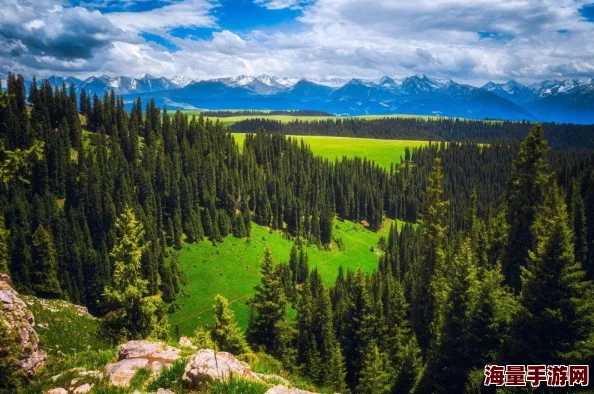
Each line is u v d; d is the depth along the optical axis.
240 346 43.53
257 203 165.00
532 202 41.03
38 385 12.84
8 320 19.19
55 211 119.44
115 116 178.00
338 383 42.06
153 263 104.88
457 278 30.00
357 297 49.69
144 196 135.88
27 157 24.23
